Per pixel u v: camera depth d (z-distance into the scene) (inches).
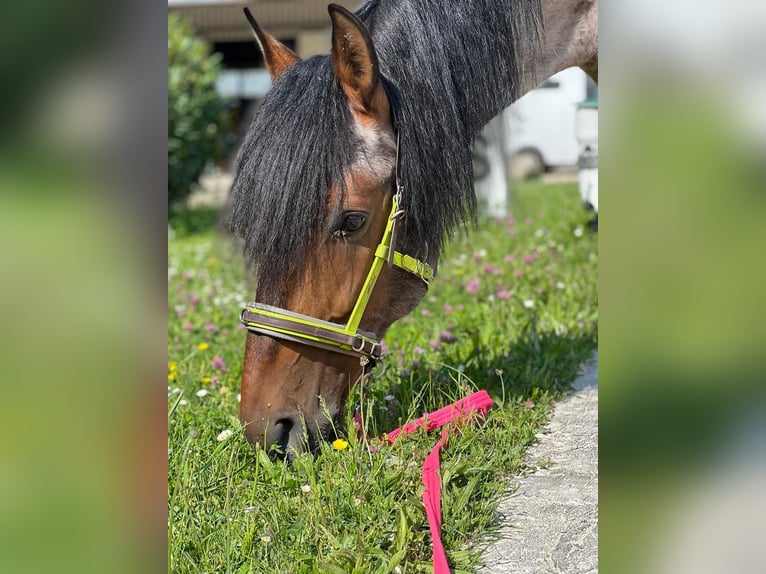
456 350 133.9
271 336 83.7
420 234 89.8
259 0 548.1
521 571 75.6
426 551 77.1
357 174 82.8
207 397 120.3
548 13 105.8
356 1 384.8
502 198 306.0
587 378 132.7
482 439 96.7
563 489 91.0
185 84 409.7
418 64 89.4
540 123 500.4
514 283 187.9
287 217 79.8
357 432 94.0
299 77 85.0
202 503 84.7
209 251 288.2
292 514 82.6
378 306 89.0
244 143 84.3
